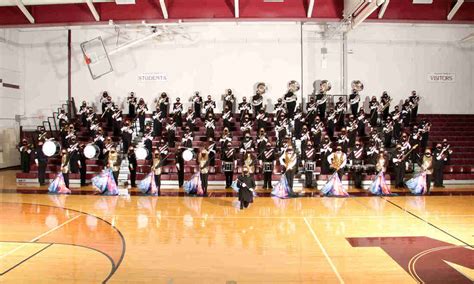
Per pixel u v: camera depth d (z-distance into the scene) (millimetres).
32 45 24531
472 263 7875
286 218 11750
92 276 7215
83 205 13641
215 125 21672
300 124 20219
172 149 19859
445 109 24391
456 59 24406
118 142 20734
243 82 23906
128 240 9508
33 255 8406
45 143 17000
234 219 11633
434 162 17703
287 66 23875
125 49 24094
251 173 15969
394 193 16016
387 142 20047
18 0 16406
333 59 23906
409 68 24219
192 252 8609
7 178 20062
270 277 7152
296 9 17422
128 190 16703
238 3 17156
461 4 17062
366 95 24078
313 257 8258
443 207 13344
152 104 24078
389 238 9664
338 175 15828
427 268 7582
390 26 24125
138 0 17484
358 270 7492
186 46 24000
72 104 24141
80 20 17656
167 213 12430
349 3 16406
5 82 23219
